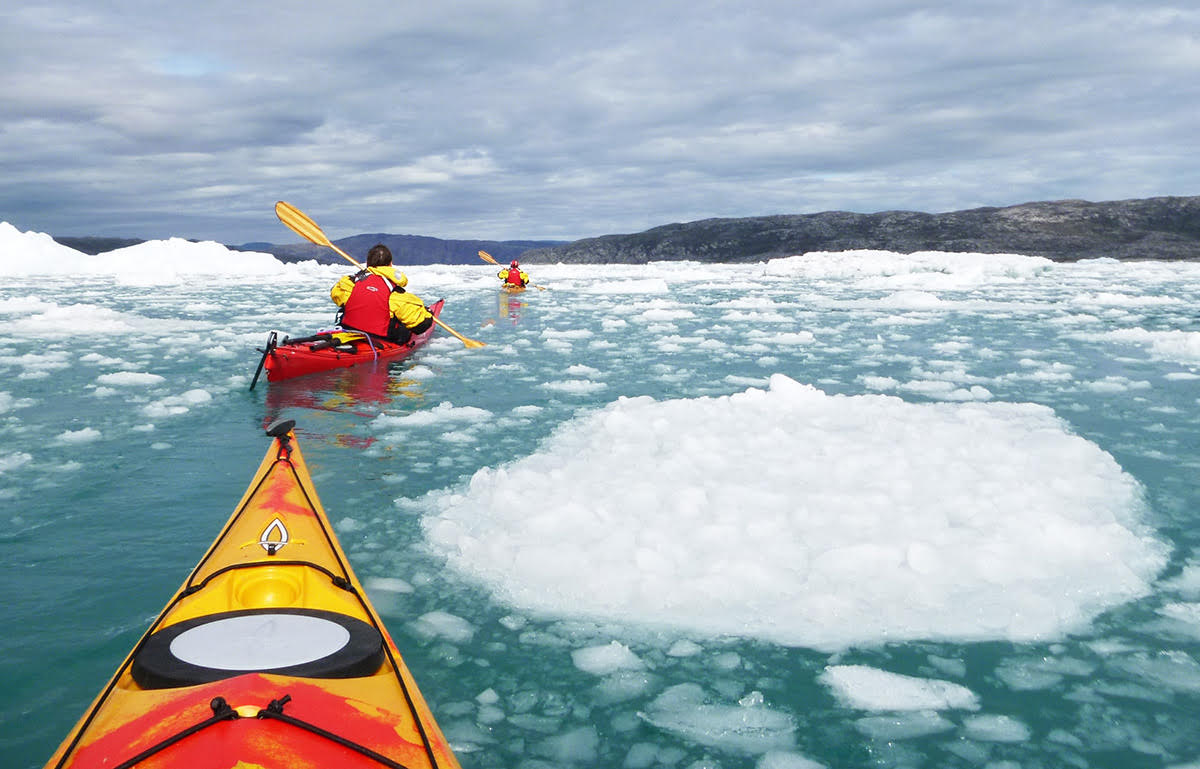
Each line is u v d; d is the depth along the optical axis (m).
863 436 4.11
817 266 23.83
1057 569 2.66
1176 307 11.91
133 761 1.24
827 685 2.11
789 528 2.98
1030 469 3.59
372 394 5.86
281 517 2.64
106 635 2.37
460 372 6.82
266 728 1.31
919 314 11.54
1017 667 2.18
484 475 3.70
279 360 6.17
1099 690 2.07
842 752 1.85
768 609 2.47
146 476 3.90
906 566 2.68
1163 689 2.07
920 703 2.03
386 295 7.23
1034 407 4.98
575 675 2.17
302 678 1.57
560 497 3.33
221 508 3.46
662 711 2.01
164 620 1.91
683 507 3.16
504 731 1.93
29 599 2.59
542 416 5.15
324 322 10.84
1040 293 14.92
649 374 6.79
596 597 2.55
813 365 7.21
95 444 4.46
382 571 2.79
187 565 2.88
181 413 5.23
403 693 1.65
